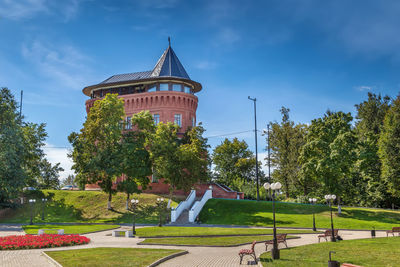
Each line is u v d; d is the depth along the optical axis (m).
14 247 22.03
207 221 45.06
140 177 51.22
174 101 63.31
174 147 50.81
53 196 57.16
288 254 19.44
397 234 31.89
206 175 52.09
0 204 50.72
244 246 24.06
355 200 61.44
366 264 15.95
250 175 78.88
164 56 70.25
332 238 25.52
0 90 53.09
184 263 17.48
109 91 70.00
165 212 49.12
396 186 48.91
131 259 17.45
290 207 48.72
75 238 25.88
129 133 53.66
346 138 45.28
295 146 64.19
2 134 50.94
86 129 51.88
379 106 66.19
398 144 48.84
